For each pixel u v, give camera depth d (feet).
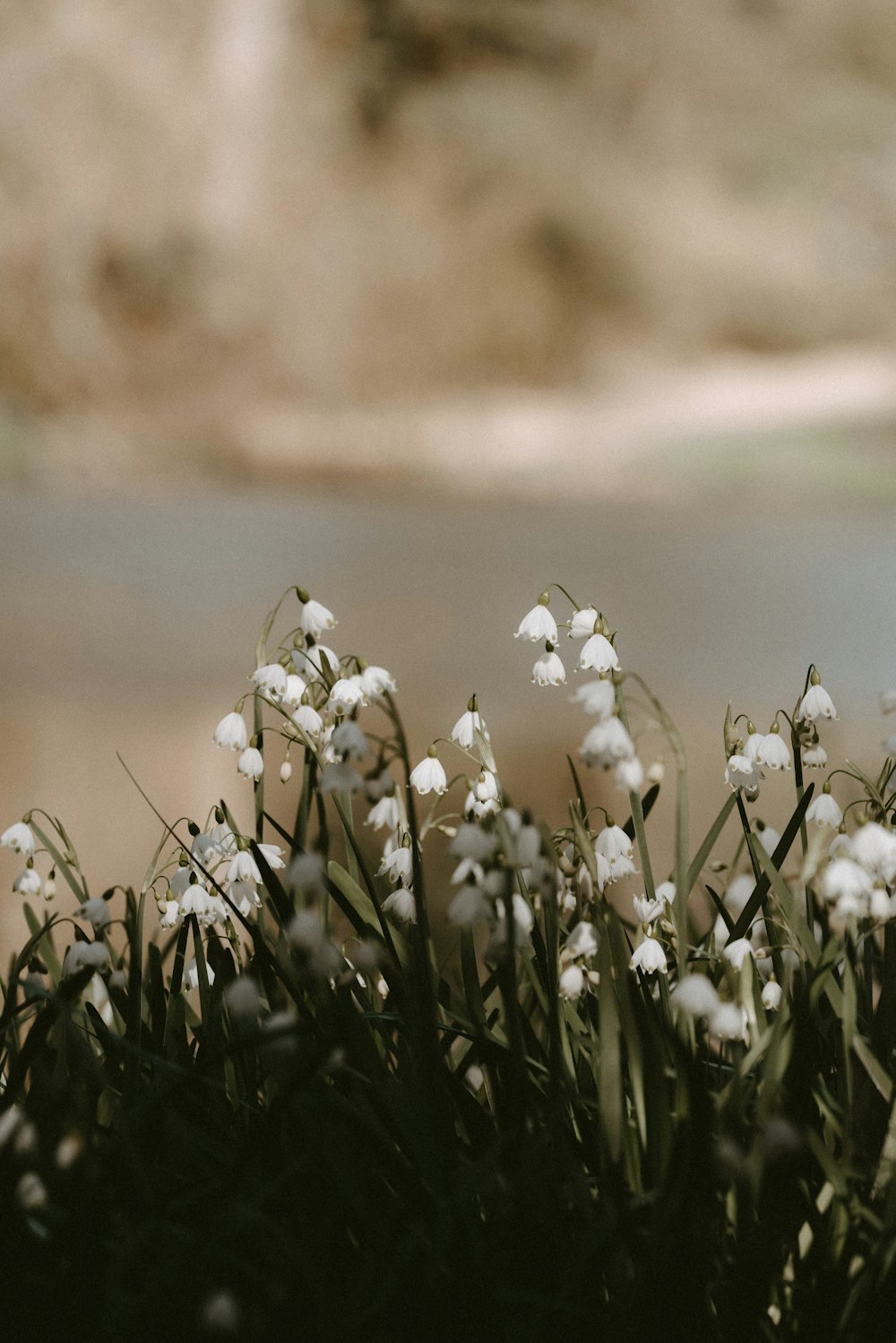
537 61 78.38
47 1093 4.99
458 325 71.00
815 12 82.64
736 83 80.33
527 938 5.02
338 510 43.52
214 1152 5.03
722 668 17.03
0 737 12.37
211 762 11.36
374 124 71.97
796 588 25.50
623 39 79.41
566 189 74.69
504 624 20.65
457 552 31.40
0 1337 4.85
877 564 29.84
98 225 60.18
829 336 77.92
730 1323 4.92
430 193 71.92
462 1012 5.54
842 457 57.77
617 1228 4.85
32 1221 4.83
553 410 68.59
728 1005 4.99
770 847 5.62
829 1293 4.89
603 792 10.11
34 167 59.16
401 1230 4.93
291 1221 4.98
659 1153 4.94
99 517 38.06
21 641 18.39
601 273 75.41
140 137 60.90
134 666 16.67
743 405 68.13
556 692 15.51
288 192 65.77
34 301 59.36
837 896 5.05
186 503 44.45
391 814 5.45
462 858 5.17
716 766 11.19
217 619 20.72
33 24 59.06
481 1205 5.02
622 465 58.54
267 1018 5.30
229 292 62.85
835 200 80.07
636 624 20.89
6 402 57.72
